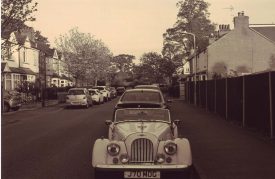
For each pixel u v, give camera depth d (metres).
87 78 79.19
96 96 45.88
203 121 23.44
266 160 11.81
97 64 80.88
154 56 103.19
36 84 53.97
